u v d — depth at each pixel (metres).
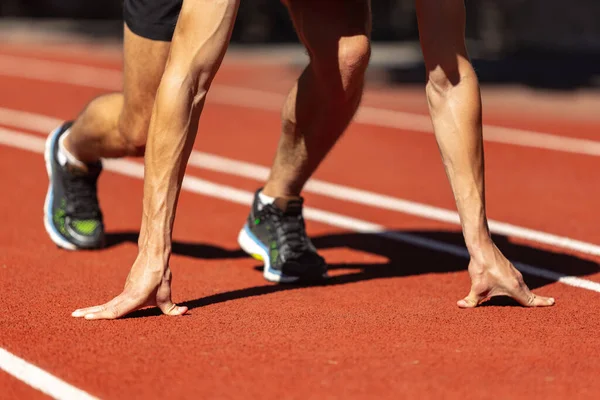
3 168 14.20
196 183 13.39
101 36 38.41
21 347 6.46
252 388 5.71
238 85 25.25
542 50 34.03
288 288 8.28
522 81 25.98
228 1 6.92
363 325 7.05
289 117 8.39
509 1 34.81
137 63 7.83
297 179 8.62
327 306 7.64
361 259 9.49
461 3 7.43
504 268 7.54
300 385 5.76
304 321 7.14
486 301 7.79
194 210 11.73
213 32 6.91
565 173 14.45
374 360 6.23
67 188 9.52
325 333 6.82
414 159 15.52
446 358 6.29
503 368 6.12
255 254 8.77
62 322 7.03
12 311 7.35
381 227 10.97
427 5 7.42
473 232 7.52
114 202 12.12
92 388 5.73
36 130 18.02
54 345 6.50
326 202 12.33
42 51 33.69
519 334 6.86
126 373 5.96
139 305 7.08
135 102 8.04
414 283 8.49
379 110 21.11
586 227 10.94
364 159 15.45
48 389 5.74
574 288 8.34
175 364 6.11
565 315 7.39
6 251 9.45
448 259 9.49
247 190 13.00
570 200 12.48
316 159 8.55
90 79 26.66
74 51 33.91
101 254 9.46
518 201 12.40
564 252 9.77
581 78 26.62
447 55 7.43
